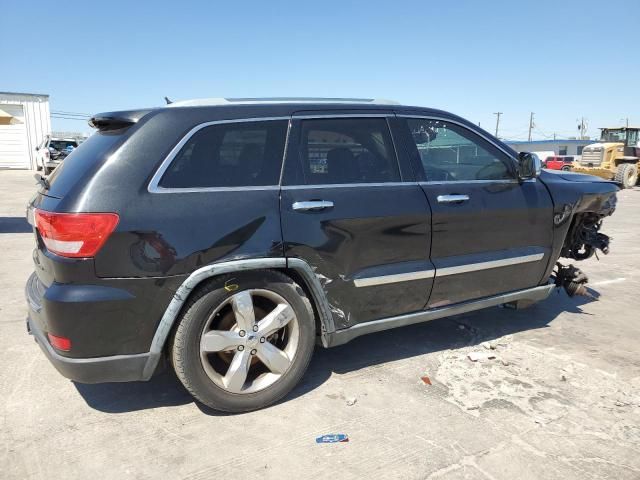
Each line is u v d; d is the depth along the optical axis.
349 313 3.36
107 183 2.69
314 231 3.14
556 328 4.61
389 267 3.46
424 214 3.55
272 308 3.17
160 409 3.14
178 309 2.78
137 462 2.62
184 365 2.85
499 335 4.43
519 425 2.97
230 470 2.56
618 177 23.61
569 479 2.50
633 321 4.82
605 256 7.87
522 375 3.63
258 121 3.16
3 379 3.52
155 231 2.72
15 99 30.56
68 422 2.99
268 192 3.07
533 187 4.21
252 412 3.11
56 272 2.64
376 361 3.86
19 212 12.19
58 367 2.73
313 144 3.31
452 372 3.68
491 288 4.04
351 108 3.52
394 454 2.69
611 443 2.80
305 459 2.65
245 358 3.01
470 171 3.96
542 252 4.26
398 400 3.26
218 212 2.89
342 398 3.29
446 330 4.54
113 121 2.91
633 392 3.39
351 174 3.40
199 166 2.94
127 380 2.81
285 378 3.16
